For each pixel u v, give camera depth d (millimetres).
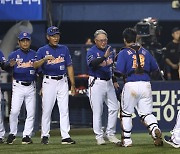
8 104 35781
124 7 49656
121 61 26969
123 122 27484
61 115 29609
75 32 54000
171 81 36844
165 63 40531
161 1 49688
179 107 36969
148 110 27219
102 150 26484
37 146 28828
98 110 28922
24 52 30219
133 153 25219
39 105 35781
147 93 27031
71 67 29859
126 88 27031
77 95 38625
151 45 40812
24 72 30125
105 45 28719
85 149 27109
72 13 49188
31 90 30438
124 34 27406
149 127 27172
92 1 49312
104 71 28719
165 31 53344
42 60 28828
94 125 28953
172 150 26016
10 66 29672
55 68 29188
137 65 26906
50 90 29375
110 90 29141
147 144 28828
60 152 26172
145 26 40188
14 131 30469
